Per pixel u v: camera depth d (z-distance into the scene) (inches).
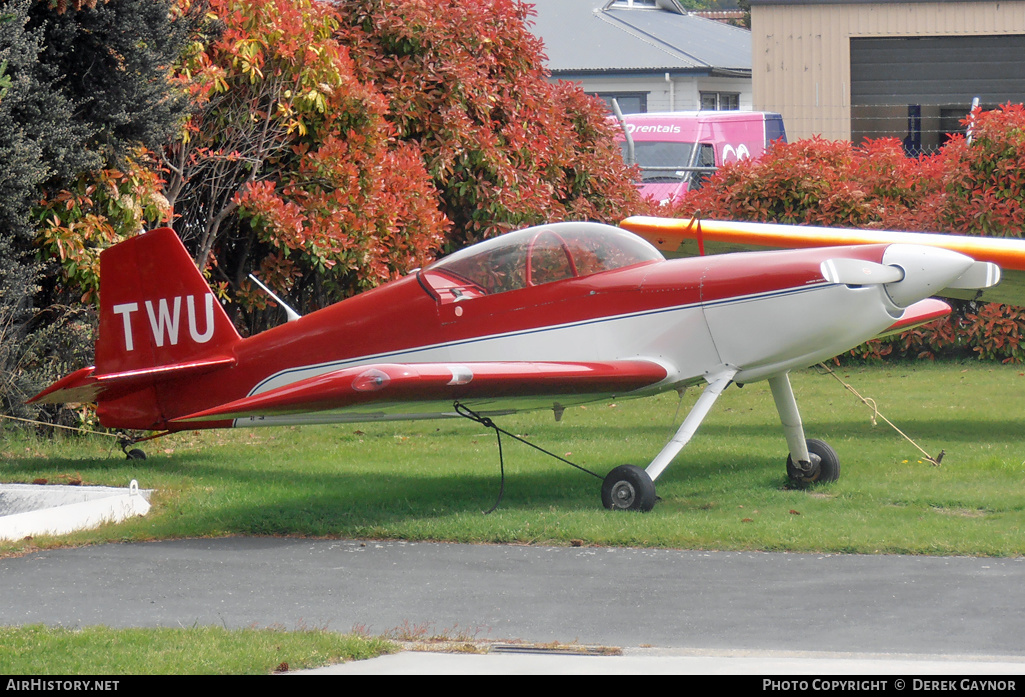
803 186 1371.8
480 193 1261.1
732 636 458.6
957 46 2311.8
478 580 562.9
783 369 734.5
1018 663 411.2
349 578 573.0
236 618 504.7
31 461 890.7
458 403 722.2
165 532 676.1
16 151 843.4
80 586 563.8
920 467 791.7
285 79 1077.1
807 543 602.5
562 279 770.2
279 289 1187.3
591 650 440.8
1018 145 1290.6
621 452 889.5
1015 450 840.9
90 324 974.4
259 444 992.9
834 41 2317.9
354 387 627.8
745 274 729.6
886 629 459.8
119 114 906.7
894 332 838.5
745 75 3090.6
